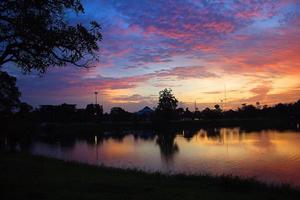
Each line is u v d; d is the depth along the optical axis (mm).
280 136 77062
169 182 17062
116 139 86500
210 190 15312
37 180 17156
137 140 81000
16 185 15570
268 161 38438
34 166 23469
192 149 53969
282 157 41625
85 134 113312
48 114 176375
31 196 13359
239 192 15195
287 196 14828
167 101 157000
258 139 70125
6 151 41375
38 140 88500
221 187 16125
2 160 27688
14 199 12820
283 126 129000
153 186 15758
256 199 13688
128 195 13719
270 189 16109
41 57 16156
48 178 17906
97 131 129250
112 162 40375
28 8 14570
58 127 144875
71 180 17219
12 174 19438
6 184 15727
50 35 14992
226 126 141750
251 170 32188
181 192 14547
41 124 143375
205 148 55062
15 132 76188
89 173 20094
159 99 158000
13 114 68312
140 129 138000
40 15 14766
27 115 86625
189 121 169750
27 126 83688
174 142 70375
